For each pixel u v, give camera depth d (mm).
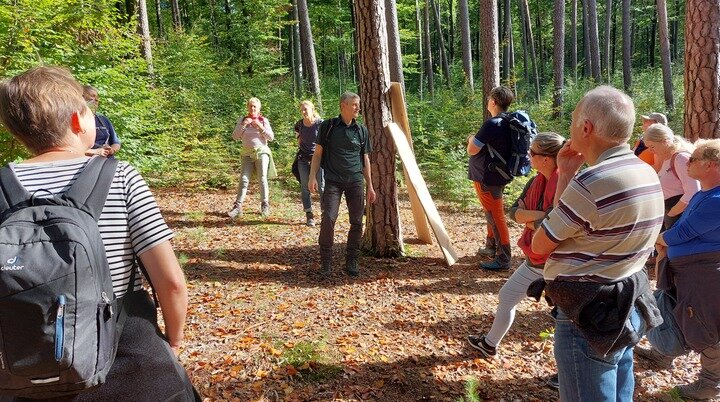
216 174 10633
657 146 4934
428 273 5672
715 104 6703
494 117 5613
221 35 21828
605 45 27188
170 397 1633
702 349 3027
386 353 3824
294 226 7523
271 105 15602
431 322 4391
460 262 6105
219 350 3756
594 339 2113
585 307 2121
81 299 1339
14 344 1301
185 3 27250
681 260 3057
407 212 9164
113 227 1525
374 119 5969
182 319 1676
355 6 5918
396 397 3293
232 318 4316
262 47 22094
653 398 3328
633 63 41125
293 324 4242
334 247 6516
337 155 5254
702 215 2936
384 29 5930
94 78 7789
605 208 2031
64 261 1328
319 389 3330
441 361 3740
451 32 37344
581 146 2244
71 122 1624
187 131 11625
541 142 3330
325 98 20062
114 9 7934
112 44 8070
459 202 10109
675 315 3098
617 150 2146
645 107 17516
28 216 1391
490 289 5230
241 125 7871
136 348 1590
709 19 6574
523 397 3312
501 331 3689
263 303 4660
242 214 8180
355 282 5309
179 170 10750
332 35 28984
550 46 43219
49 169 1539
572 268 2146
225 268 5547
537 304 4855
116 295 1529
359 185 5359
